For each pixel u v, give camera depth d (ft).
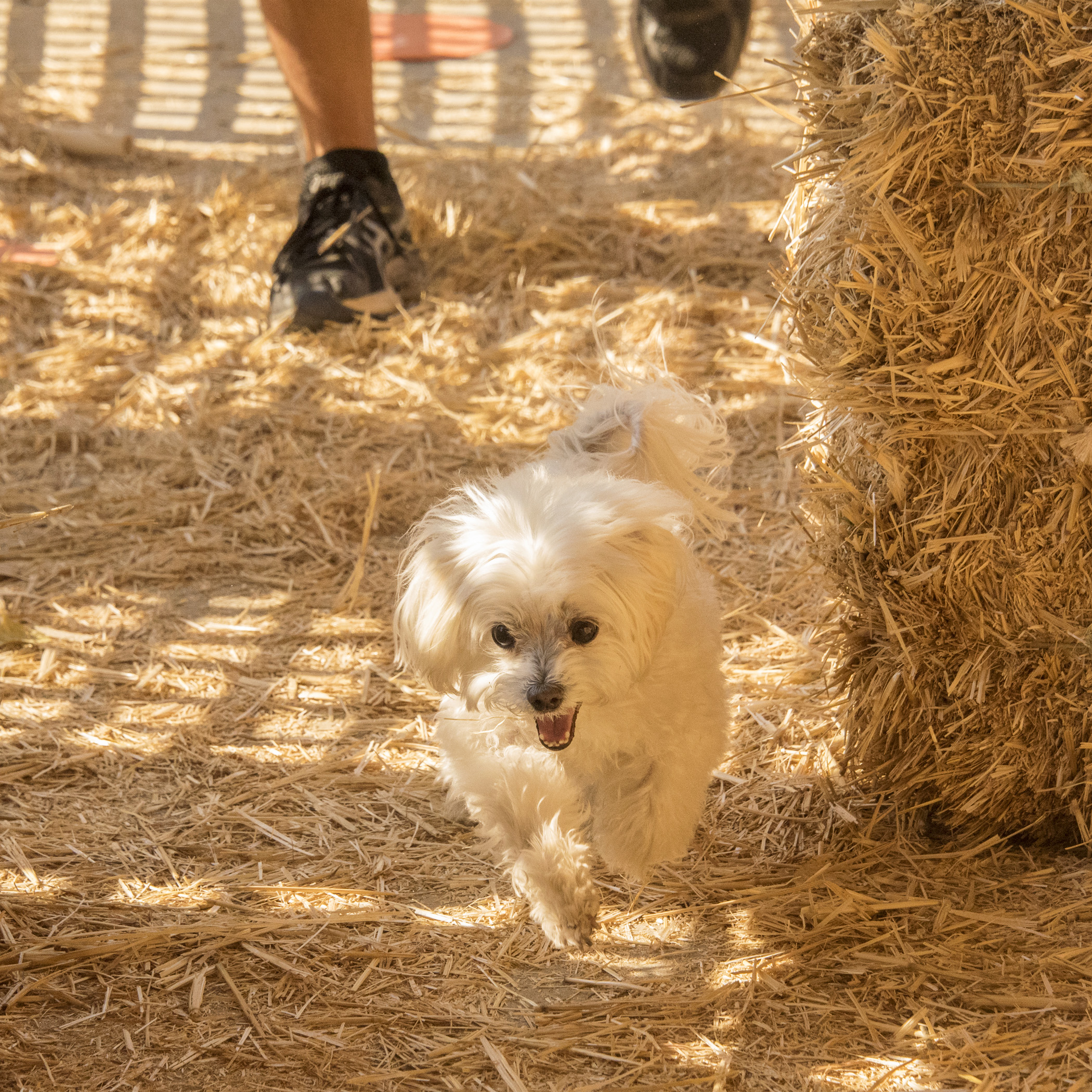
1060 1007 7.14
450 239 19.52
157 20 29.78
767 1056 6.89
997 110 7.52
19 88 25.36
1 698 10.62
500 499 8.34
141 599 12.32
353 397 15.93
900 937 7.83
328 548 13.20
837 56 8.07
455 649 8.46
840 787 9.53
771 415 15.34
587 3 30.73
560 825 8.08
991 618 8.35
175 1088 6.65
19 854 8.57
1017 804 8.75
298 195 21.27
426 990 7.46
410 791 9.59
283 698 10.80
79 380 16.37
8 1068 6.73
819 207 8.42
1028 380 7.88
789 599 12.08
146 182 21.90
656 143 23.07
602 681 7.95
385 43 28.25
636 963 7.72
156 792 9.48
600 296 18.07
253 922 7.98
